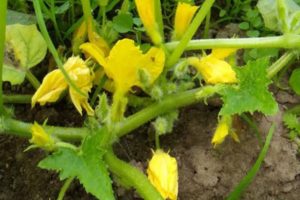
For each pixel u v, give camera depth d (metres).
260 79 0.35
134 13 0.44
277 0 0.38
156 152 0.36
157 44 0.37
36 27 0.39
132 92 0.39
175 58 0.37
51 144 0.34
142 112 0.38
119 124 0.38
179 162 0.41
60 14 0.43
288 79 0.44
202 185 0.40
